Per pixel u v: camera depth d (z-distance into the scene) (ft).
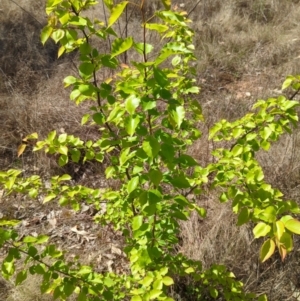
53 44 19.48
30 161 13.32
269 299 8.34
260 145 5.92
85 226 11.15
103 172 12.85
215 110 15.03
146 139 4.22
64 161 6.11
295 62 18.75
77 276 5.65
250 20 23.71
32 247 5.17
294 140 12.54
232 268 8.85
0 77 16.88
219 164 5.96
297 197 10.66
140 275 6.57
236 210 5.15
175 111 4.22
